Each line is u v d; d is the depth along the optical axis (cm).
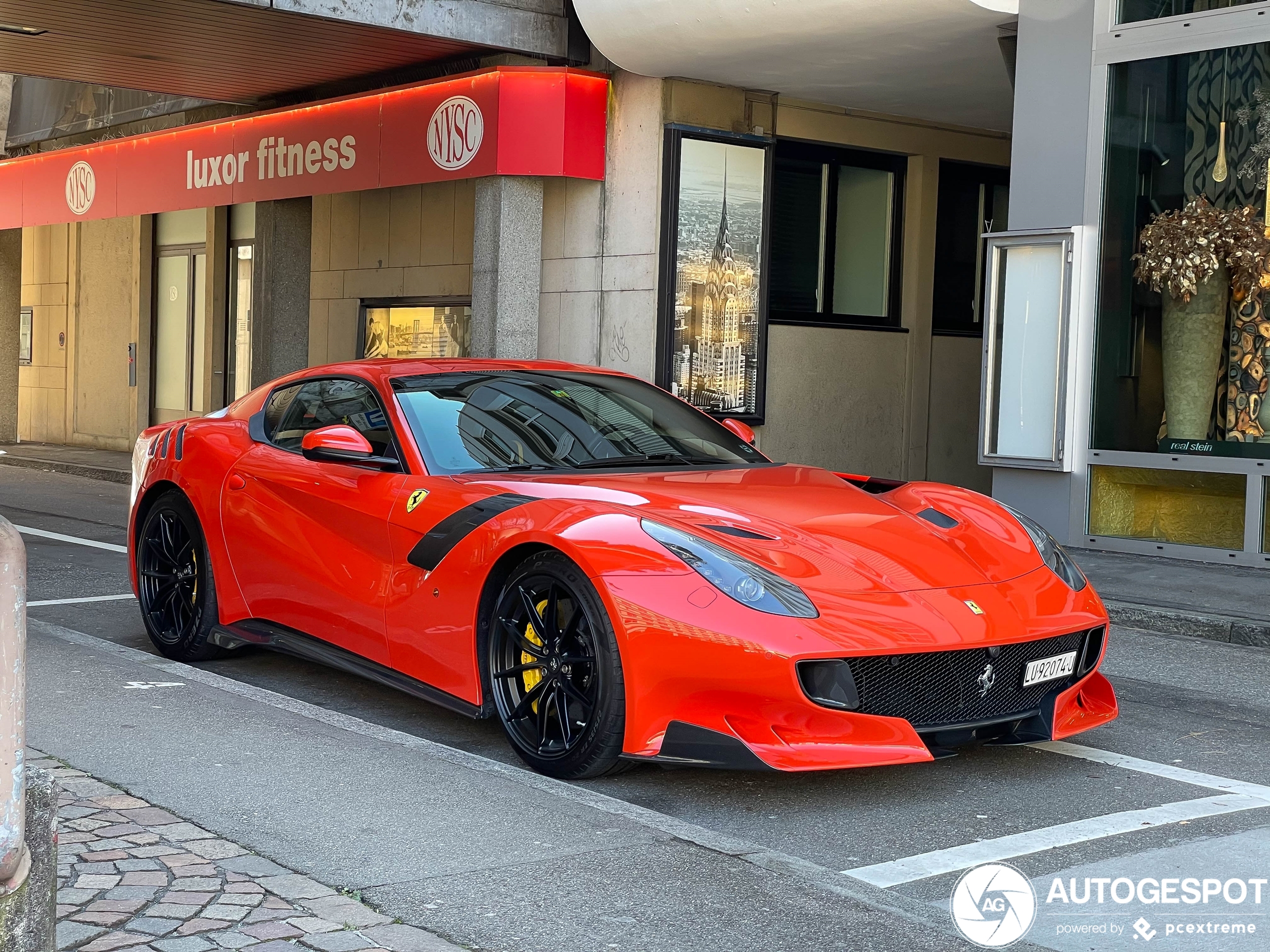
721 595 376
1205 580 823
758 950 278
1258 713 533
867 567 402
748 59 1109
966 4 953
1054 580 429
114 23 1233
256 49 1311
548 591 413
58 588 760
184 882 296
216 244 1766
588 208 1248
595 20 1134
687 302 1200
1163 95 909
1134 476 931
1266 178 867
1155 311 917
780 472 502
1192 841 362
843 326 1333
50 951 212
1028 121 972
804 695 365
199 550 558
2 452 1828
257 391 593
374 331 1525
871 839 363
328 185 1419
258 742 415
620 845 335
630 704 385
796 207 1309
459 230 1409
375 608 471
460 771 392
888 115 1338
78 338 2014
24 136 1967
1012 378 981
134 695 467
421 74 1359
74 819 337
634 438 514
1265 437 873
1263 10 854
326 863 318
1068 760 447
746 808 389
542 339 1290
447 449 482
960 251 1433
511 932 282
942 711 390
